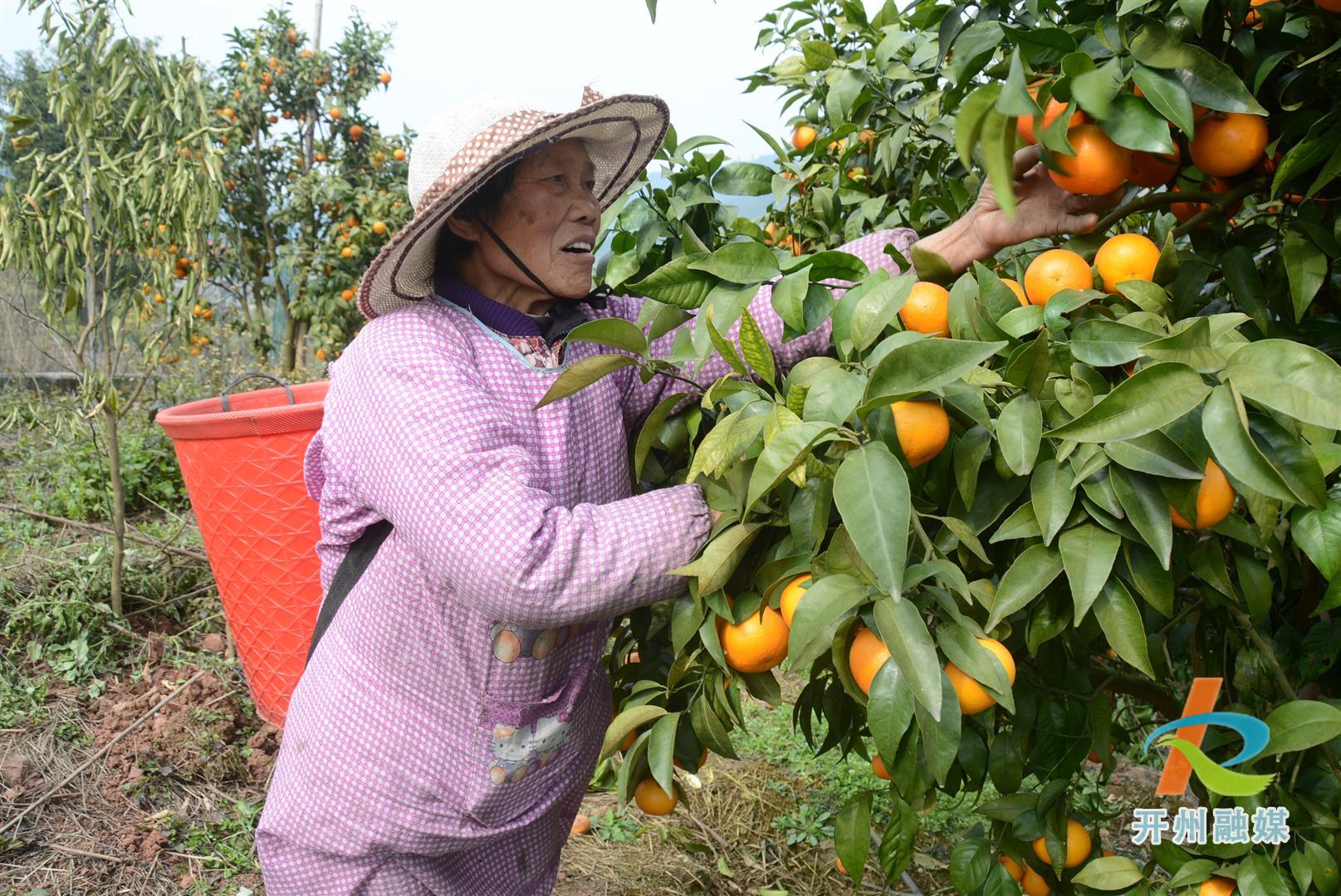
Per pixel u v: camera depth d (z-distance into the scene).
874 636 1.07
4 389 6.55
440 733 1.44
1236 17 1.08
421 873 1.54
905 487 0.93
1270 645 1.42
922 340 0.98
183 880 2.63
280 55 7.55
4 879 2.57
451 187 1.30
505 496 1.20
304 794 1.50
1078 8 1.19
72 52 3.52
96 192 3.70
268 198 7.60
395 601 1.40
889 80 1.93
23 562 4.05
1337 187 1.19
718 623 1.26
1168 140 0.96
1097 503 0.99
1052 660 1.42
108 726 3.24
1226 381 0.90
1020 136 1.03
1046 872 1.53
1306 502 0.93
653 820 2.94
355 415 1.31
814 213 2.21
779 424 1.04
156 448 5.45
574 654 1.49
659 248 1.78
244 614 3.18
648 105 1.44
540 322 1.47
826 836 2.84
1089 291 1.08
